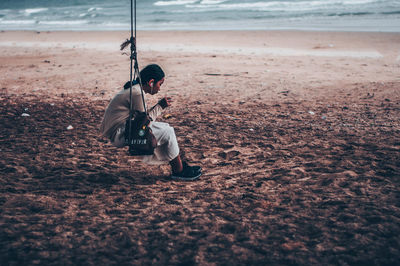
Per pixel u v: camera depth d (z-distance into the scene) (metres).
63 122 6.66
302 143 5.42
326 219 3.15
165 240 2.90
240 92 9.16
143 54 16.03
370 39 19.08
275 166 4.57
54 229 3.05
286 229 3.02
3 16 54.84
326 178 4.06
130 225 3.13
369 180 3.94
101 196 3.78
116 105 3.76
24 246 2.78
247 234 2.97
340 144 5.28
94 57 15.48
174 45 19.36
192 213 3.37
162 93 9.27
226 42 20.06
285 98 8.46
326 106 7.63
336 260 2.59
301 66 12.88
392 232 2.89
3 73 12.10
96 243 2.84
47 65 13.69
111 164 4.77
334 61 13.84
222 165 4.74
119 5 59.41
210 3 52.53
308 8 40.12
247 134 5.93
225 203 3.57
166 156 4.05
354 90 9.09
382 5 37.28
